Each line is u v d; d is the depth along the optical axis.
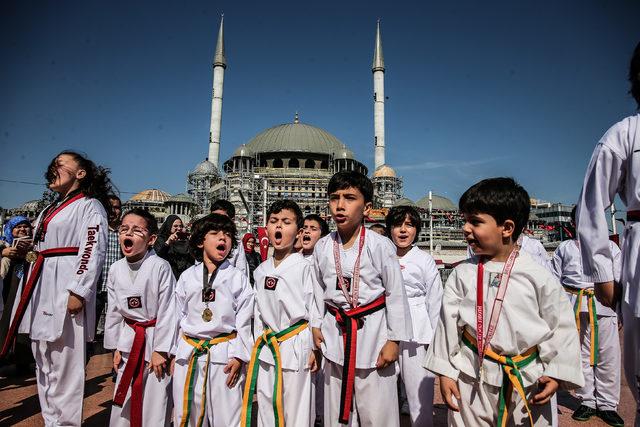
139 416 4.73
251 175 50.12
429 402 5.25
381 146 59.31
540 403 3.07
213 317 4.71
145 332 4.93
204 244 4.95
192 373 4.55
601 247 3.32
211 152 57.66
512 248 3.44
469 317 3.40
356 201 4.15
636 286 3.13
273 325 4.61
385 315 4.16
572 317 3.22
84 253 5.12
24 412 6.20
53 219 5.32
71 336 5.05
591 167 3.42
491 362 3.28
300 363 4.40
